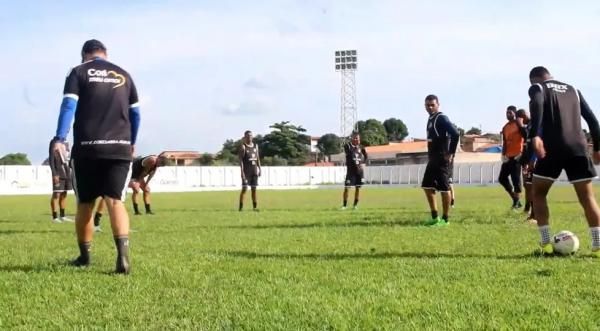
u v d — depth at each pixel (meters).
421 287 5.32
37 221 15.26
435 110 11.57
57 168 14.95
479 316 4.27
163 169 61.03
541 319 4.16
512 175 15.34
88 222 6.76
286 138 98.31
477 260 6.79
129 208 21.64
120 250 6.23
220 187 64.06
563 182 49.47
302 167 71.38
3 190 51.06
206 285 5.54
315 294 5.08
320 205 22.12
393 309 4.51
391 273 6.05
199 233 10.74
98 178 6.43
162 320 4.33
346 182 18.83
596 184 43.09
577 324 4.02
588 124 7.48
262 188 60.25
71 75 6.31
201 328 4.11
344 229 11.05
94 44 6.57
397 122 136.25
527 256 7.20
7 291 5.37
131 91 6.63
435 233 10.02
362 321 4.20
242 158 18.73
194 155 96.81
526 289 5.17
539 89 7.20
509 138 15.19
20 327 4.20
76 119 6.38
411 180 66.12
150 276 6.03
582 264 6.45
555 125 7.17
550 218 12.52
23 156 70.31
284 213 16.62
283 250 8.09
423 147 88.75
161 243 9.11
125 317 4.43
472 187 48.41
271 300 4.87
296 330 4.01
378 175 69.88
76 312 4.60
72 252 8.16
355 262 6.79
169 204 24.89
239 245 8.77
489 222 12.05
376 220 13.14
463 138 106.19
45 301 4.97
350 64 82.31
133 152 6.72
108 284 5.64
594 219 7.07
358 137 18.83
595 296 4.86
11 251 8.30
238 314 4.44
